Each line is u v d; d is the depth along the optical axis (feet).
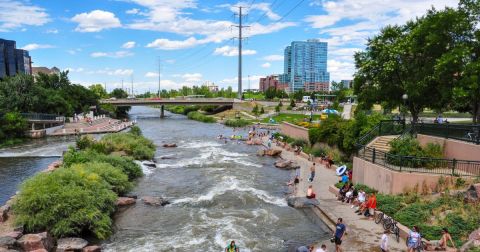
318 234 73.00
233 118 383.24
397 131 112.68
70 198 71.77
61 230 67.92
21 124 211.82
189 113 472.03
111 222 76.54
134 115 508.94
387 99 133.49
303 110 390.83
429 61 115.65
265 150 171.73
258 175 126.72
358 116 133.08
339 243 62.85
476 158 80.38
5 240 59.16
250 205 92.32
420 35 114.52
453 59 98.68
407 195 78.59
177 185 111.86
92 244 68.49
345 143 132.26
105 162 112.27
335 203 88.94
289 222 79.97
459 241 58.75
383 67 125.08
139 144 157.69
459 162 83.97
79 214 70.23
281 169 137.08
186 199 96.94
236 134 264.52
